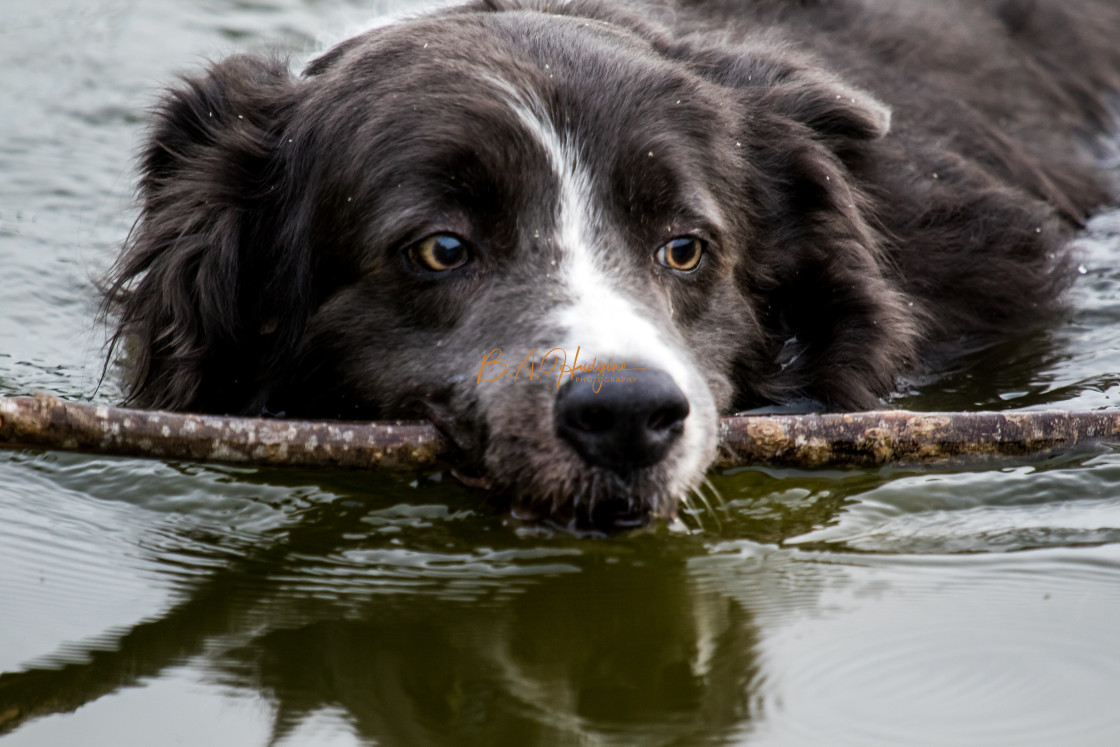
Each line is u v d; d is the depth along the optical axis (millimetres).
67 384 9789
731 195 8625
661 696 5836
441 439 7387
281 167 8680
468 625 6508
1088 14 16188
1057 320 11078
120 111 15906
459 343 7539
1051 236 11562
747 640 6301
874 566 7020
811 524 7465
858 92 10117
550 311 7219
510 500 7152
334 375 8242
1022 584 6785
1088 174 13898
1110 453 8133
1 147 14906
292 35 17703
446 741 5488
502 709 5738
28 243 12703
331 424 7242
